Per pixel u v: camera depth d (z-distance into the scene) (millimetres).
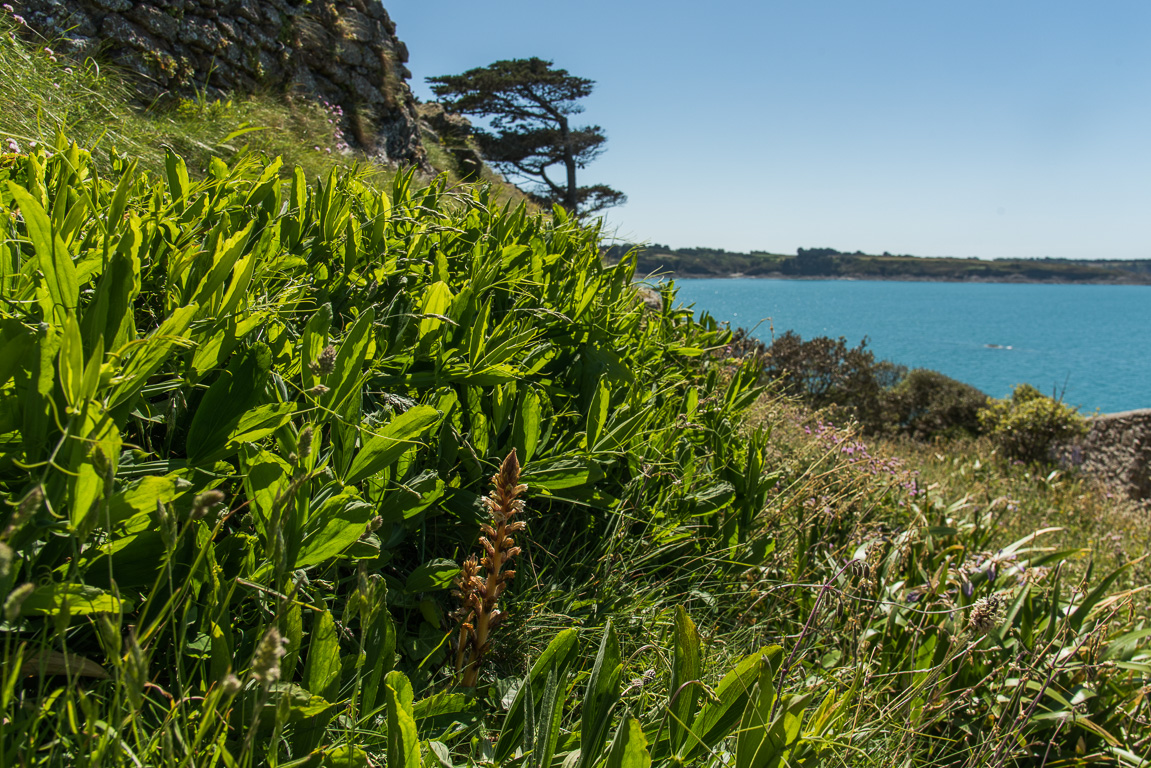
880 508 3623
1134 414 13445
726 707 1244
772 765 1227
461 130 27531
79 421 927
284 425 1285
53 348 969
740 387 3359
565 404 2449
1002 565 3010
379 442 1342
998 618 2418
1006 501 3990
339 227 2094
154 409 1328
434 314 1850
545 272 2711
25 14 6293
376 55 13711
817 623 2279
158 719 953
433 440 1833
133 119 4797
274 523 939
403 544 1746
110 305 1101
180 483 1063
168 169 1949
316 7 12016
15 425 992
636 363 2928
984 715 2189
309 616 1329
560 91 36812
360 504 1215
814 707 1882
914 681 2129
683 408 2984
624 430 2121
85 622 1043
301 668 1284
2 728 749
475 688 1468
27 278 1244
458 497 1746
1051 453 13094
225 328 1282
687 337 3686
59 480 951
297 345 1622
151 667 1091
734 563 2408
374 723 1183
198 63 8641
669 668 1518
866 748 1851
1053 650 2395
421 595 1604
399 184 2619
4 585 762
